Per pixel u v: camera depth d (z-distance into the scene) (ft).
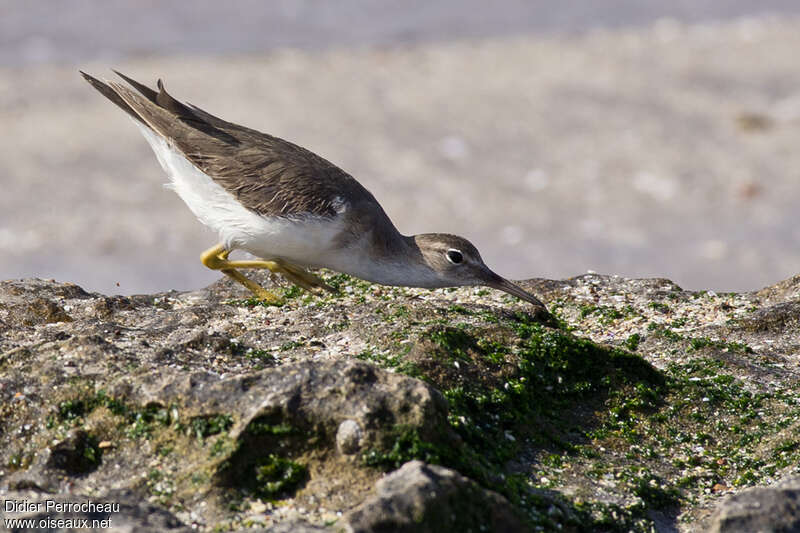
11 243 94.48
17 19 156.56
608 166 117.39
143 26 159.12
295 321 36.68
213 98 134.21
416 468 23.84
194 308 39.19
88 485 26.58
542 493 28.02
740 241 100.53
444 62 152.46
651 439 32.04
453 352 32.48
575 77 145.48
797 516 25.35
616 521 27.50
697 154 120.37
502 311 38.24
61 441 27.35
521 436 30.66
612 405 33.14
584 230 102.73
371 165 116.16
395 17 170.09
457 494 23.56
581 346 34.09
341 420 26.32
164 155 43.45
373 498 23.12
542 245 99.04
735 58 151.64
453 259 41.75
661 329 39.81
